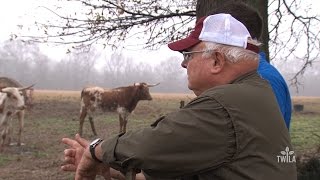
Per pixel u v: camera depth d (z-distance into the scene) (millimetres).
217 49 2018
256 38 2332
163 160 1843
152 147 1849
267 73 2582
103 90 17125
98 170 2092
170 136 1841
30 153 12961
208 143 1831
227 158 1828
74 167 2195
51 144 14703
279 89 2549
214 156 1832
